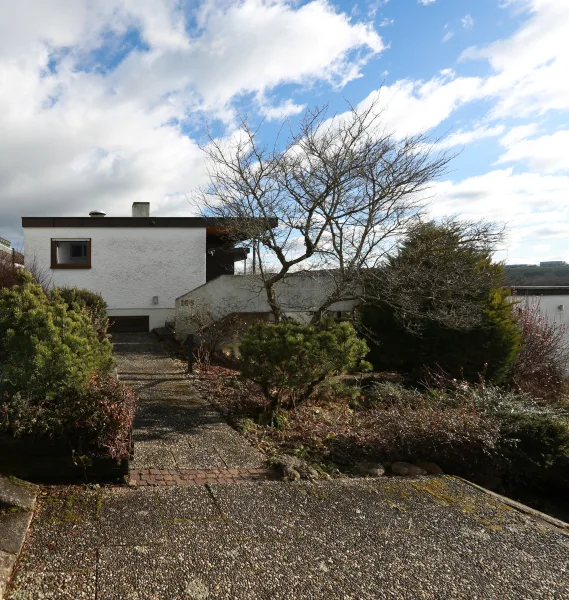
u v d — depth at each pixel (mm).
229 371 9406
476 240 8977
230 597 2504
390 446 5410
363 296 8648
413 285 8430
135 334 14789
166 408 6574
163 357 10781
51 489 3691
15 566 2631
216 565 2799
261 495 3900
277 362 6004
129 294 15406
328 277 9430
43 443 3822
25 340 3947
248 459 4824
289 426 6145
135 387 7777
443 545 3238
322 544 3143
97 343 4723
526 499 5473
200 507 3578
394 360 9625
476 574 2893
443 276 8445
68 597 2406
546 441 5500
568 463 5398
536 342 10633
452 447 5379
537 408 6445
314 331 6234
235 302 12570
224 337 10719
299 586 2646
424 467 5227
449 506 3924
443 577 2836
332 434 5719
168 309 15570
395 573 2846
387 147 8242
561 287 12859
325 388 7508
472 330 9141
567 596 2705
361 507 3797
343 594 2598
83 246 15750
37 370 3910
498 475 5672
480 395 6516
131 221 15367
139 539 3027
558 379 10711
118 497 3656
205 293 12555
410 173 8258
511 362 9547
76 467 3879
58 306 4352
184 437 5387
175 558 2836
